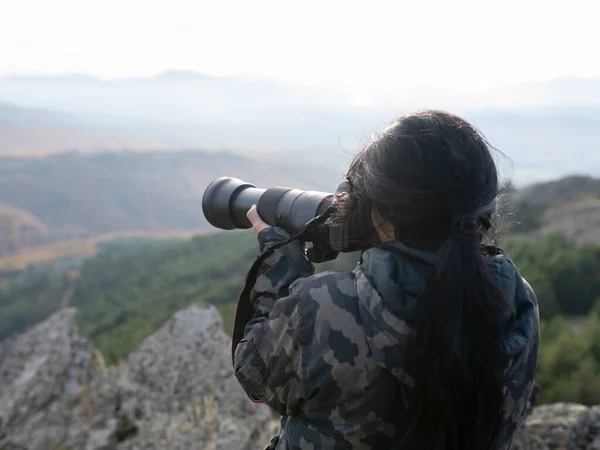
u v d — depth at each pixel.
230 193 1.60
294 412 1.20
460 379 0.97
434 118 1.09
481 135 1.11
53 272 173.62
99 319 57.50
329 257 1.39
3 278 178.00
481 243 1.17
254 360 1.19
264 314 1.27
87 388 5.23
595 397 12.12
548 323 19.44
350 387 1.07
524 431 3.51
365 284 1.09
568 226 55.03
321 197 1.36
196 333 5.33
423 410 1.00
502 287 1.10
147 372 5.07
